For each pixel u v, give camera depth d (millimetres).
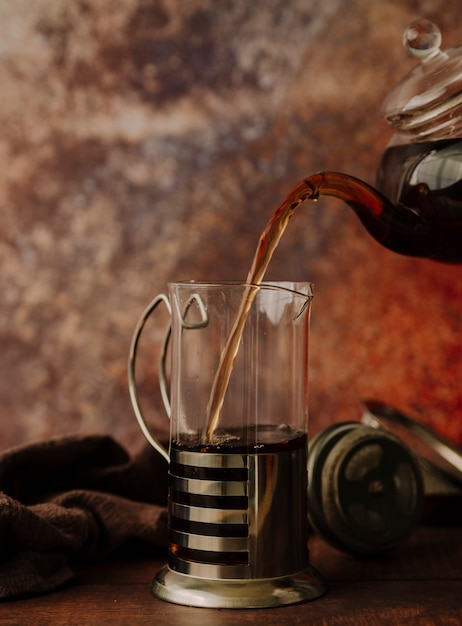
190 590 742
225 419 742
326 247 1066
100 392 1089
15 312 1095
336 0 1058
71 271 1090
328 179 758
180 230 1080
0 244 1093
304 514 759
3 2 1083
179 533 752
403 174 782
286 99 1065
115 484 912
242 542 734
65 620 721
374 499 841
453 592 768
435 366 1061
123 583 793
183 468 749
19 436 1095
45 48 1083
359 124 1061
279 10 1063
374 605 743
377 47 1056
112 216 1085
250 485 733
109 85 1079
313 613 728
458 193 750
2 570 762
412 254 793
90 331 1090
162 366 823
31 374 1094
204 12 1068
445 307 1059
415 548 876
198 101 1073
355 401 1067
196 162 1075
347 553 845
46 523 782
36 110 1086
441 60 788
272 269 1071
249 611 729
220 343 744
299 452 753
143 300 1085
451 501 927
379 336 1065
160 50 1073
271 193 1069
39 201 1090
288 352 755
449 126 765
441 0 1049
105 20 1076
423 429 958
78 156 1085
